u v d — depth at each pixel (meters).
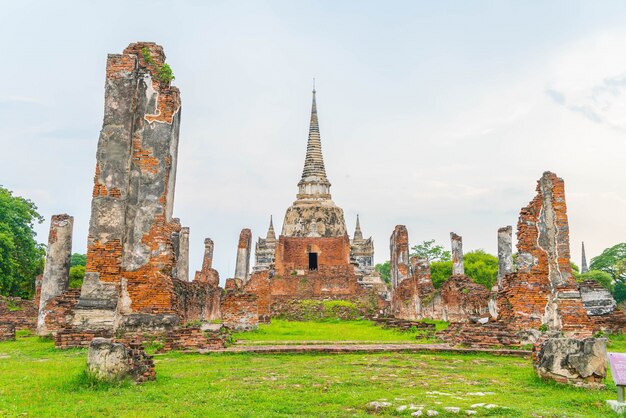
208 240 44.91
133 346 11.81
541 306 20.25
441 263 63.12
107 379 10.91
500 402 9.66
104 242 19.03
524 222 21.08
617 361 9.78
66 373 12.13
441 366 14.25
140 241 19.44
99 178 19.47
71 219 24.88
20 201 48.12
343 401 9.73
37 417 8.65
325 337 23.67
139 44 21.08
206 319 33.31
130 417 8.61
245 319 26.62
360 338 23.20
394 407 9.20
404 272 46.16
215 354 16.14
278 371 12.94
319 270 53.69
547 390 10.92
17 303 36.03
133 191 19.75
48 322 22.53
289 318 42.25
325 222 65.25
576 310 19.55
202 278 43.12
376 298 50.75
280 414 8.97
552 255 20.31
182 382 11.45
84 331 17.73
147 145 20.11
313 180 69.31
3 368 13.14
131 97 20.03
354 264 61.88
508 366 14.41
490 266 60.50
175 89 20.88
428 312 38.06
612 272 64.62
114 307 18.39
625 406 9.22
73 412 8.90
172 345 16.77
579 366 11.05
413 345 18.34
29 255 47.75
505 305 20.72
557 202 20.61
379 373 12.81
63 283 24.11
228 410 9.16
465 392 10.57
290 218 66.38
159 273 19.30
